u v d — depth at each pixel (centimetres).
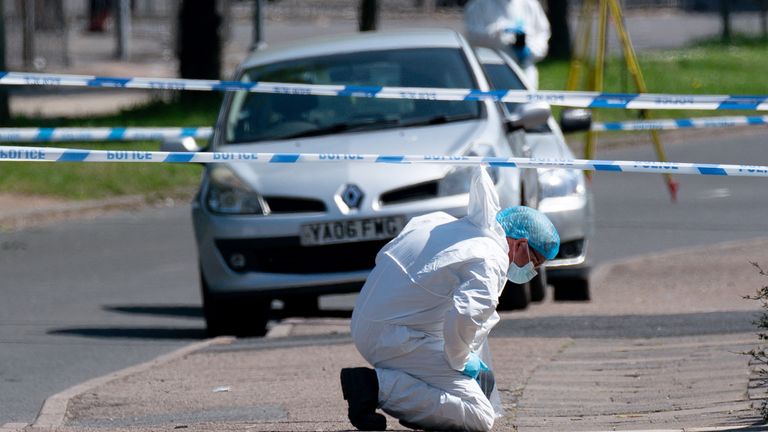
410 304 1975
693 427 2058
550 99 2733
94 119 8594
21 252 5406
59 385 2997
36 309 4162
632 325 3234
